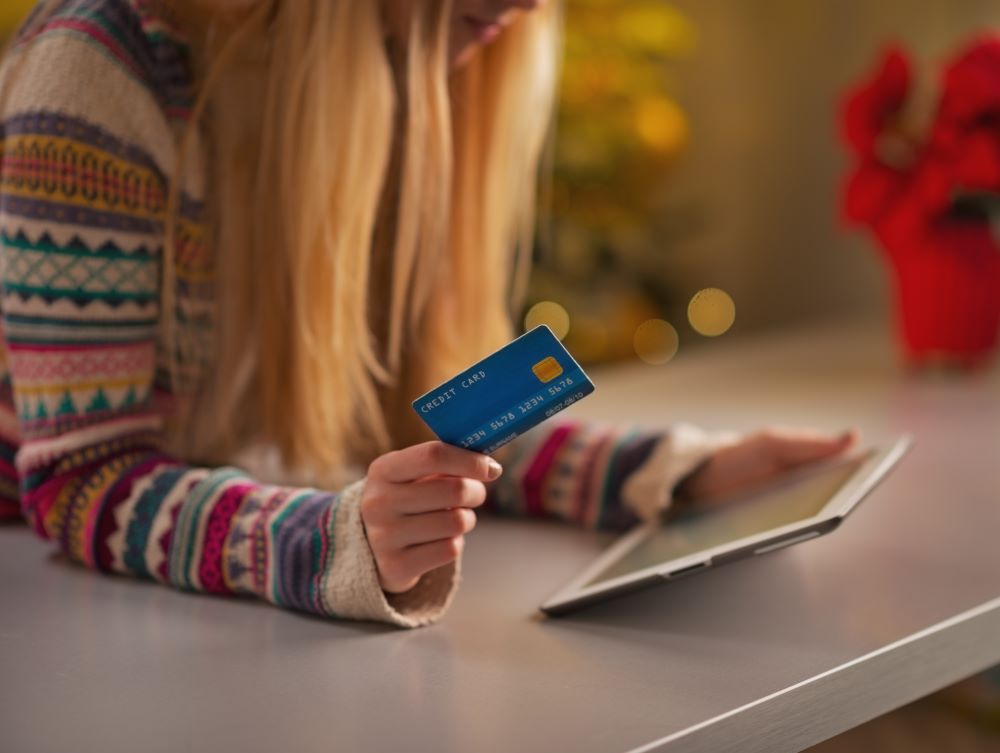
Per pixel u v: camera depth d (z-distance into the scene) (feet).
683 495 3.38
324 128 2.96
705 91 9.65
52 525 2.83
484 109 3.63
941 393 5.20
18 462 2.90
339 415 3.21
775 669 2.17
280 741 1.87
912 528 3.17
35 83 2.77
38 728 1.93
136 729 1.93
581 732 1.89
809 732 2.13
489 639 2.36
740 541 2.38
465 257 3.64
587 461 3.36
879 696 2.28
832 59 9.20
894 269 5.77
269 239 3.11
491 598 2.66
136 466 2.83
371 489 2.41
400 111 3.27
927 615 2.48
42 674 2.18
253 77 3.08
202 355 3.23
